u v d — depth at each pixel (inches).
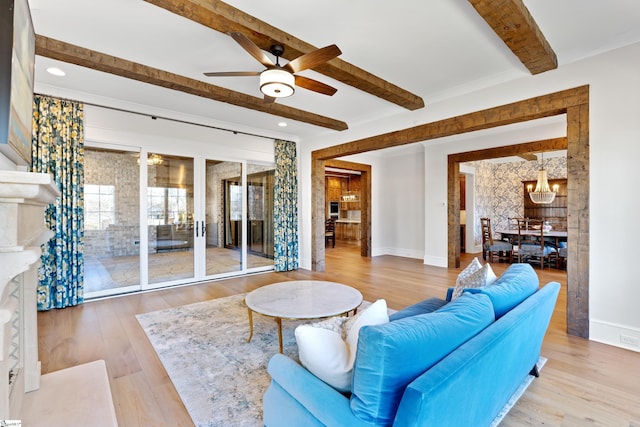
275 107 171.9
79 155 152.6
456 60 122.6
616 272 109.0
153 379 88.7
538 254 243.8
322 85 118.7
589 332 114.7
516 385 74.6
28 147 64.1
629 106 105.7
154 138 180.2
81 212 154.0
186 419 72.2
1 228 44.7
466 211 340.5
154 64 126.3
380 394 41.7
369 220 316.2
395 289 185.9
